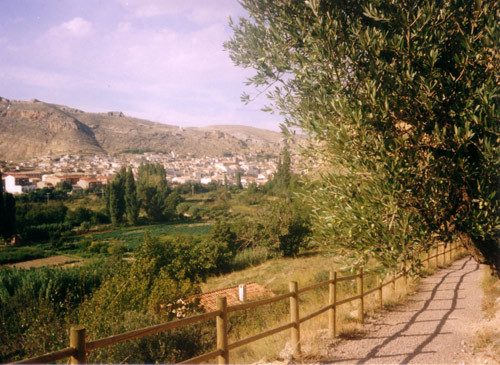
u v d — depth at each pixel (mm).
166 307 10602
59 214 99812
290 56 5117
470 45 4066
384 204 4066
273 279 22484
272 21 5254
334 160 4625
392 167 4051
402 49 4270
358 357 5762
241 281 25062
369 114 4211
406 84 4289
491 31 3846
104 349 7160
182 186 171375
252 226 40750
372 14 4328
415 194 4285
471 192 4426
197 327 8930
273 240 38312
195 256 28781
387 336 6832
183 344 8211
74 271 19109
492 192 4203
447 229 4609
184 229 93625
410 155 4305
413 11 4414
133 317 8453
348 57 4641
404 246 4238
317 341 6488
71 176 180750
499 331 6332
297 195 5453
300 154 5137
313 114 4727
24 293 12883
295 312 5797
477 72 4238
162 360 7453
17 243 79500
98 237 86750
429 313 8469
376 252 4352
